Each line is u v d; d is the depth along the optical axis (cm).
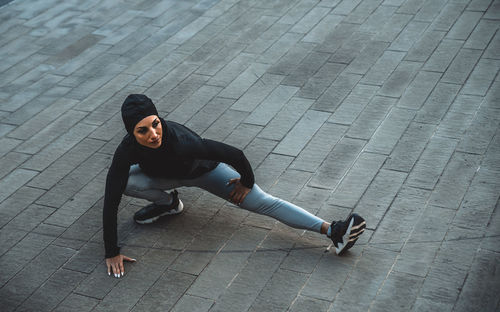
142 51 797
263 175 555
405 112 621
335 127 610
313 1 880
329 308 420
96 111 682
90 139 636
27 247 502
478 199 498
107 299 447
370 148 574
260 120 635
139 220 508
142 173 464
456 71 680
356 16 824
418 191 515
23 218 533
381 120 612
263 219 505
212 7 894
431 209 494
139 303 440
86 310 439
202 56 769
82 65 780
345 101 650
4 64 799
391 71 695
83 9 929
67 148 624
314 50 754
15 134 655
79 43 833
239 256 470
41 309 443
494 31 753
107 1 947
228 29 827
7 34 875
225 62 750
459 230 471
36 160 609
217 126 633
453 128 589
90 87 730
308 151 580
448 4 830
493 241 457
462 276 431
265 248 475
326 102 652
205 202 529
